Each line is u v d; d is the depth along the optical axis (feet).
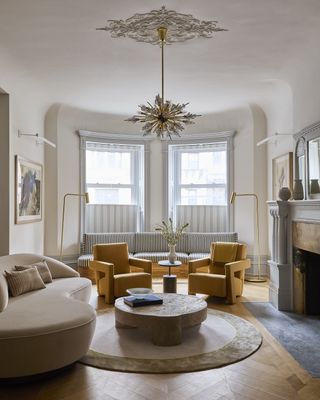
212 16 12.66
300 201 15.58
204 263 19.99
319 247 14.19
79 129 24.72
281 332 13.89
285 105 20.65
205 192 26.32
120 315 13.25
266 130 24.06
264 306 17.52
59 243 23.59
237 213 24.95
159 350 12.03
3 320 10.49
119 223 26.12
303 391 9.46
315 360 11.37
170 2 11.79
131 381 10.03
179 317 12.57
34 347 9.80
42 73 17.89
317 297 16.30
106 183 26.04
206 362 11.11
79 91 20.79
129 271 20.16
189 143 26.16
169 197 26.48
